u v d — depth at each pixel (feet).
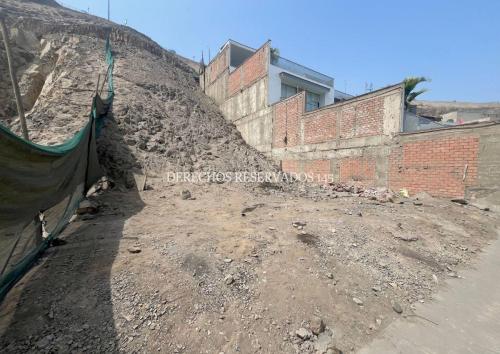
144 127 36.27
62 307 8.05
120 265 10.43
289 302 9.36
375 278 11.48
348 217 18.83
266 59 55.16
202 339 7.55
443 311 9.81
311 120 43.80
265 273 10.84
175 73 78.28
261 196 27.04
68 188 14.75
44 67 51.11
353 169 36.88
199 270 10.54
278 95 55.88
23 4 71.15
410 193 29.94
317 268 11.60
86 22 76.38
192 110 52.70
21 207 8.96
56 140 26.99
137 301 8.57
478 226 19.20
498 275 12.58
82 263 10.55
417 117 34.24
